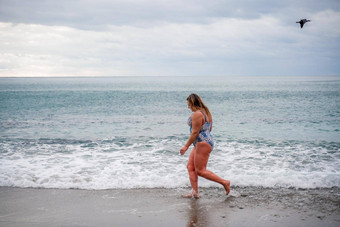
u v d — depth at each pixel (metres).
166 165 6.32
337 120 14.63
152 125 13.63
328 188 4.80
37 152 7.73
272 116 16.72
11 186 4.91
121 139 9.81
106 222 3.56
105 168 6.05
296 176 5.34
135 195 4.52
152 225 3.47
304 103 26.14
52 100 31.56
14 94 43.69
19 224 3.49
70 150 8.01
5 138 10.03
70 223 3.53
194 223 3.52
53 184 4.98
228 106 23.97
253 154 7.36
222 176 5.34
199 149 4.36
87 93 47.28
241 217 3.69
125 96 39.16
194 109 4.42
